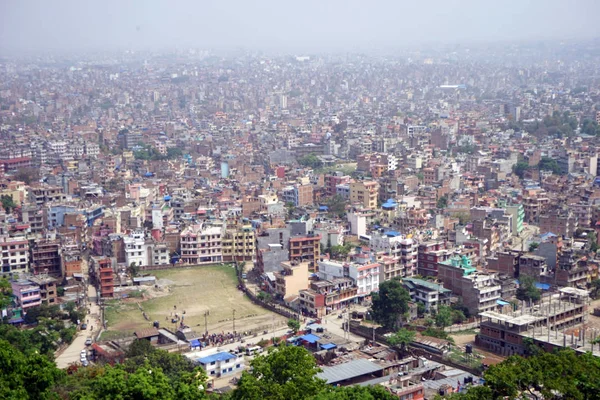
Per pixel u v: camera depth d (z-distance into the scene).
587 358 159.62
